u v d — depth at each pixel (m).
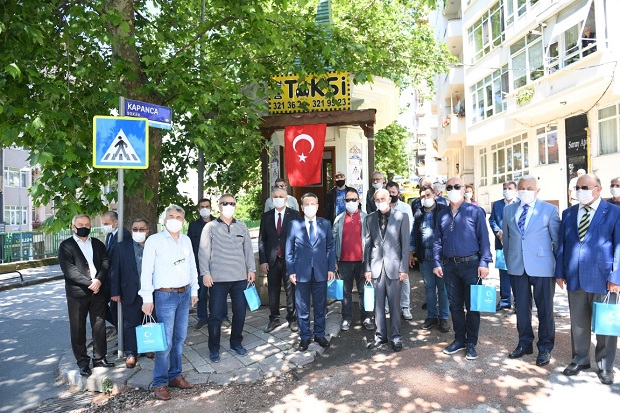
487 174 24.38
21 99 5.42
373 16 12.12
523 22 18.08
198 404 4.09
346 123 8.75
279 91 8.09
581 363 4.29
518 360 4.65
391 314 5.21
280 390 4.29
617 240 3.97
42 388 4.78
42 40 5.31
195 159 8.64
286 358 4.95
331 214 7.81
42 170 5.21
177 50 7.21
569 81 15.26
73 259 4.75
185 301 4.45
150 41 7.17
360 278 6.06
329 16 10.67
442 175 43.22
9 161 32.72
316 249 5.30
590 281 4.07
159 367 4.23
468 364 4.58
